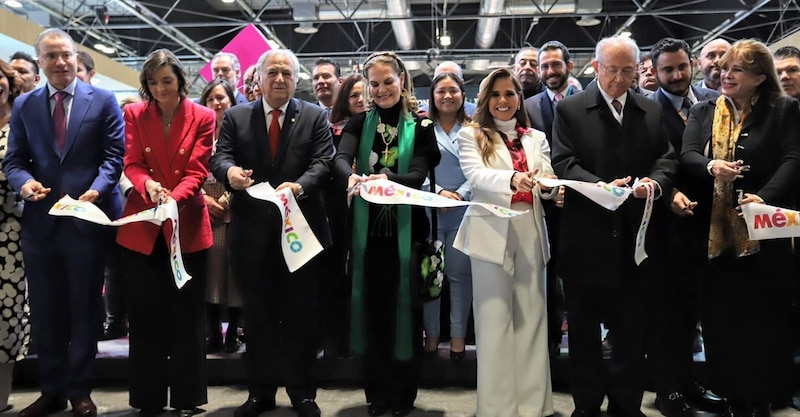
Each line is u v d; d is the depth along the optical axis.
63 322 2.87
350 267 2.81
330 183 3.13
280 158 2.76
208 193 3.55
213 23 10.48
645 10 10.49
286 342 2.82
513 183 2.48
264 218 2.72
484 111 2.77
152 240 2.69
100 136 2.88
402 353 2.70
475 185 2.62
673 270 2.81
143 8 9.80
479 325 2.66
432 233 2.93
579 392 2.64
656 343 2.69
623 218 2.55
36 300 2.81
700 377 3.20
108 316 3.93
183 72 2.79
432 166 2.83
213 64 4.41
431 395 3.22
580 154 2.61
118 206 2.93
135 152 2.76
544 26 12.05
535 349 2.67
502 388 2.60
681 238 2.83
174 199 2.61
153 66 2.70
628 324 2.59
